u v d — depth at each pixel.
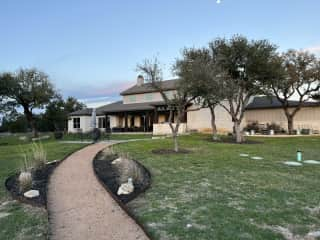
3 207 5.77
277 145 17.11
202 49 19.08
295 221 4.67
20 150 15.53
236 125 19.89
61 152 13.75
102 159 11.73
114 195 6.37
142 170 8.87
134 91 34.19
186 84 13.29
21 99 29.19
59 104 33.84
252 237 4.09
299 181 7.45
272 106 28.61
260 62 18.72
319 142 18.75
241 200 5.82
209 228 4.43
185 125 28.16
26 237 4.31
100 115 36.19
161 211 5.25
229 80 17.11
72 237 4.32
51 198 6.36
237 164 9.97
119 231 4.53
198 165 9.77
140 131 31.36
